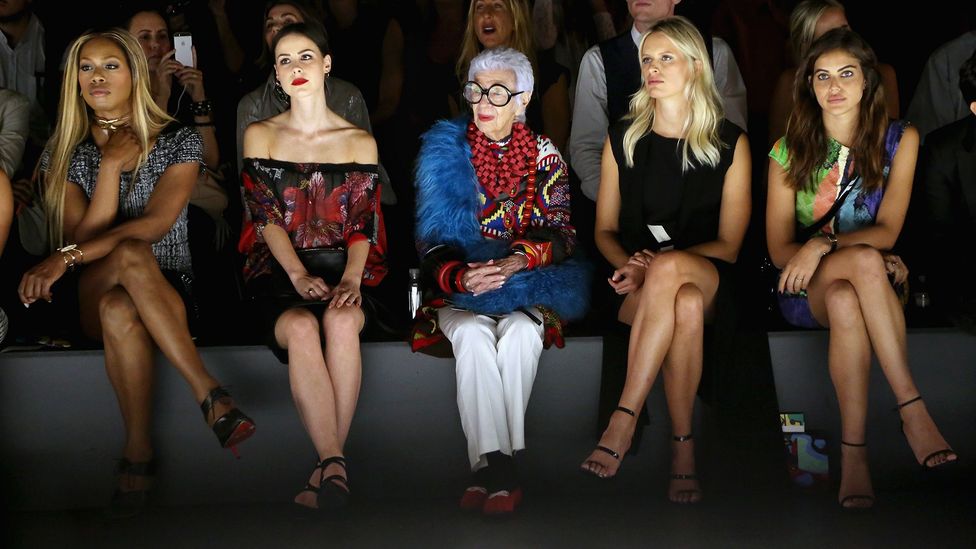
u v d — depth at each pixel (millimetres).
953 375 9961
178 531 8867
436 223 9773
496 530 8742
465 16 12602
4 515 9438
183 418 9570
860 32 14406
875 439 9867
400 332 10008
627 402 9133
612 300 9922
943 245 10227
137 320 9156
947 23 13648
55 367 9508
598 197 10336
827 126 9914
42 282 9172
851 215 9961
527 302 9516
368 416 9711
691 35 9656
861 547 8219
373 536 8656
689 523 8836
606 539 8469
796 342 9820
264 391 9680
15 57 12219
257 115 11586
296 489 9711
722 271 9484
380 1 12797
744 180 9859
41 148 12008
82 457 9562
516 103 9773
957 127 10164
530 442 9844
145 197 9945
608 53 11648
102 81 9766
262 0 12797
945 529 8641
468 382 9211
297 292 9664
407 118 12539
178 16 12547
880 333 9039
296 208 9844
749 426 9508
